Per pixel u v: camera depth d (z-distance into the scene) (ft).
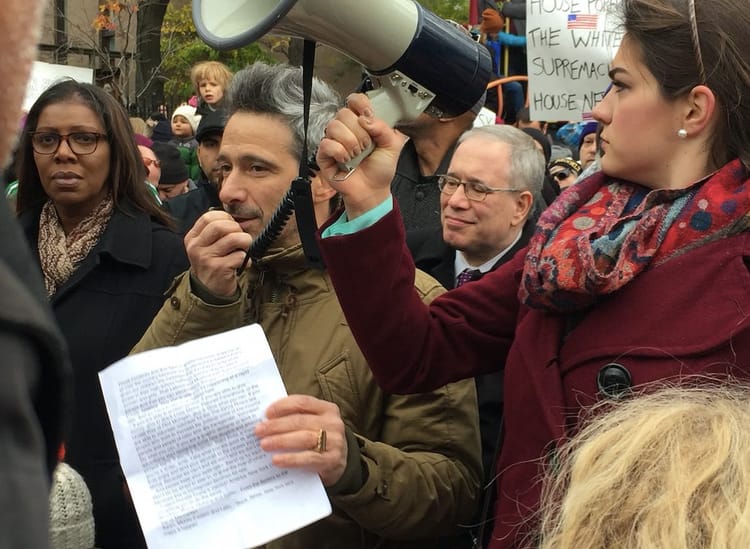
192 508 4.38
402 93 4.68
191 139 21.53
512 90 18.65
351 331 5.19
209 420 4.53
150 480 4.41
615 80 4.48
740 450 2.52
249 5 4.40
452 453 5.71
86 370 7.57
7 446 1.57
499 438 5.49
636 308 4.19
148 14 36.88
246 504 4.45
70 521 4.95
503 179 8.32
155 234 8.20
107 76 34.27
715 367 3.97
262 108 6.05
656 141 4.33
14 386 1.58
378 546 5.72
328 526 5.64
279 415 4.62
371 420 5.74
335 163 4.64
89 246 7.98
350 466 4.97
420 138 10.16
